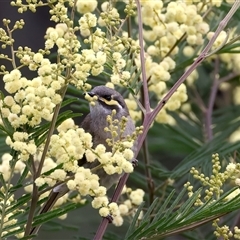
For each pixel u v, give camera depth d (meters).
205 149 11.39
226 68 14.65
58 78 6.53
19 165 8.30
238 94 15.06
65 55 6.67
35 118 6.50
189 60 11.12
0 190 6.82
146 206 11.74
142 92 11.14
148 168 11.35
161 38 10.67
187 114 14.16
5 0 17.98
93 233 11.12
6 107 6.58
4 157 8.45
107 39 8.62
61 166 6.61
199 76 14.98
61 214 6.71
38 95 6.45
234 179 7.64
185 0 10.45
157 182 12.28
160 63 10.42
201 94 14.96
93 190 6.58
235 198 7.02
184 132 13.80
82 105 11.45
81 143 6.52
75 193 9.76
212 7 11.20
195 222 7.43
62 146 6.55
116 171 6.59
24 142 6.55
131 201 10.05
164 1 12.52
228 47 8.95
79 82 6.54
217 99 15.29
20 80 6.48
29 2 7.08
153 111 8.27
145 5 10.19
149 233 7.31
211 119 14.20
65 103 6.81
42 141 6.85
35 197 6.63
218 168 7.51
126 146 6.57
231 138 12.36
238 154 11.15
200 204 7.40
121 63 8.30
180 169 10.89
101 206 6.79
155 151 14.47
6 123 6.62
